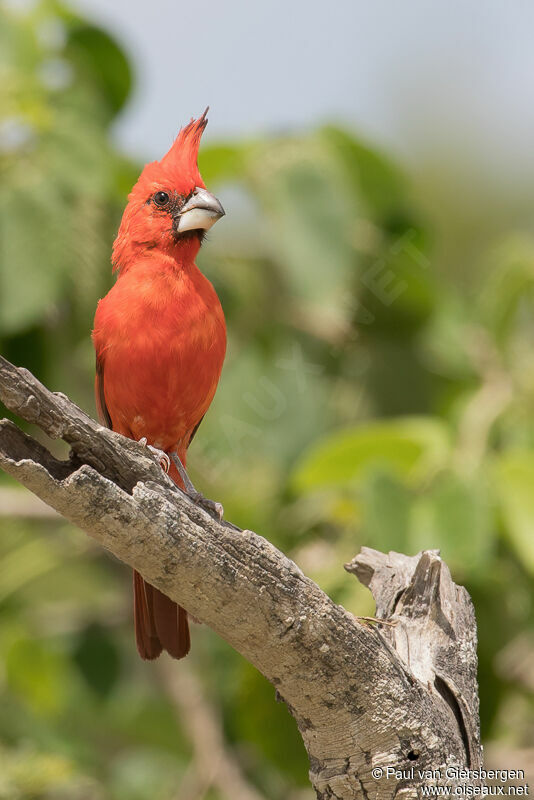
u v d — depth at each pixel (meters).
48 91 10.80
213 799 11.83
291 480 10.21
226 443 11.11
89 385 11.64
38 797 10.70
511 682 10.69
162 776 12.08
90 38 11.38
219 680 11.70
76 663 12.07
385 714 6.20
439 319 11.70
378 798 6.22
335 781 6.27
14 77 10.62
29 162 10.18
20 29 10.99
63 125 10.46
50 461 5.84
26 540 12.31
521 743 12.02
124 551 5.89
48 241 9.91
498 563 9.70
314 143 10.82
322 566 9.84
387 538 8.84
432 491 9.25
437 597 6.92
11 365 5.63
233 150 10.65
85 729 12.20
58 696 12.34
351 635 6.14
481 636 9.88
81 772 11.61
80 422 5.77
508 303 11.42
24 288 9.81
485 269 12.43
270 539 10.77
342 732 6.25
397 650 6.68
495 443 10.50
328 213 10.42
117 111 11.66
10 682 12.23
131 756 12.20
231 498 11.06
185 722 12.04
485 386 11.20
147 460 5.89
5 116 10.22
